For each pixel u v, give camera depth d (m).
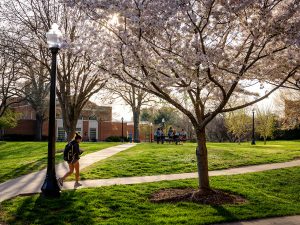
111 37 10.10
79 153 13.02
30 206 10.03
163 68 10.33
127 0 8.78
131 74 11.06
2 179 15.34
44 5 22.41
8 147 36.09
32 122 59.88
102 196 10.94
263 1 9.02
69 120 25.17
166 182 13.35
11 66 29.03
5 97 35.66
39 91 41.78
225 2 8.81
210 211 9.73
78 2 9.36
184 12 8.88
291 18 9.21
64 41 11.03
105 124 64.62
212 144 35.84
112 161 18.55
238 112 47.50
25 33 22.47
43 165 18.77
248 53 9.91
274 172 15.79
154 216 9.23
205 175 11.62
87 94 26.06
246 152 23.59
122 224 8.51
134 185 12.70
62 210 9.68
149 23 9.06
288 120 33.44
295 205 10.77
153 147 28.31
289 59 9.83
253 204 10.70
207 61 9.08
